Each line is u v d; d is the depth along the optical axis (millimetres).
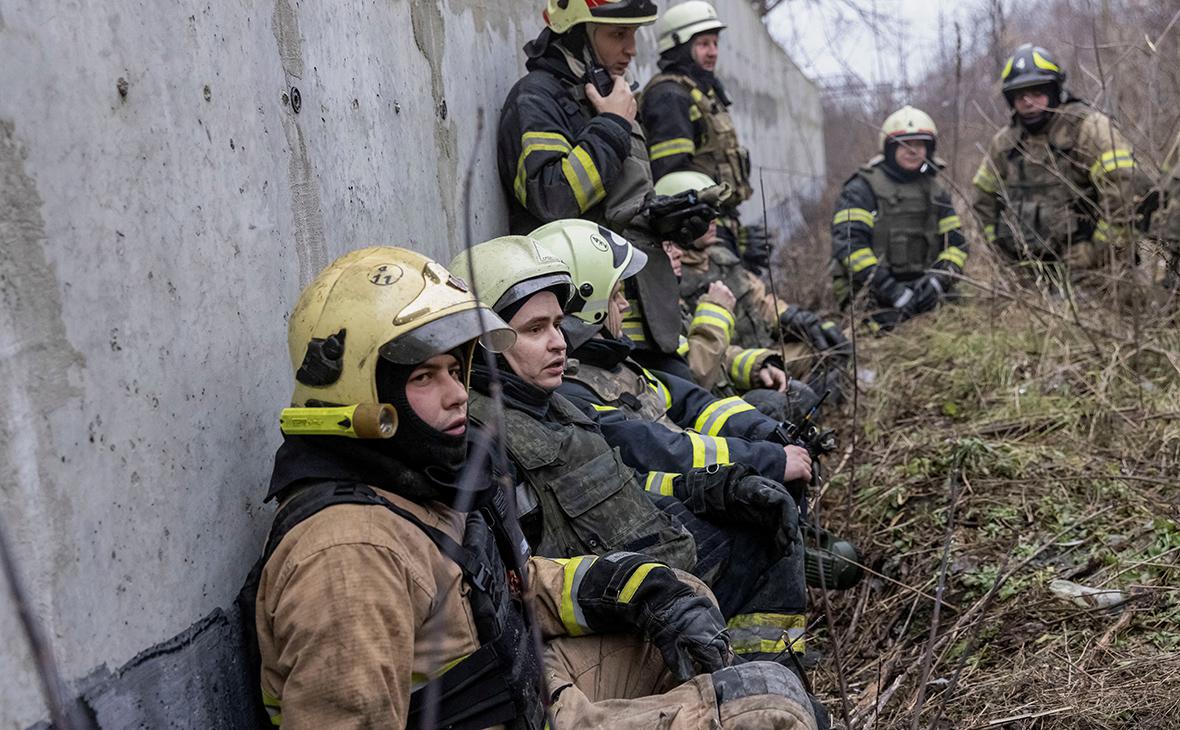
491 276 2484
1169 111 6258
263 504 2154
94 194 1636
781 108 12492
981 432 4668
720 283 4266
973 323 6164
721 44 9078
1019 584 3426
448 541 1836
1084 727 2684
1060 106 6859
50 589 1460
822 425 5133
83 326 1584
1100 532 3666
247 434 2100
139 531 1688
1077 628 3193
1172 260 5426
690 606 2100
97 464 1590
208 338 1960
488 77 4051
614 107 3924
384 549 1711
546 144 3824
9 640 1377
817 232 10070
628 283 3627
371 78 2938
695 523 2635
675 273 3834
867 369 5828
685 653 2076
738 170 5613
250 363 2131
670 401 3332
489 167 3965
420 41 3355
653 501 2650
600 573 2152
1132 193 5820
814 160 15344
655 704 1980
